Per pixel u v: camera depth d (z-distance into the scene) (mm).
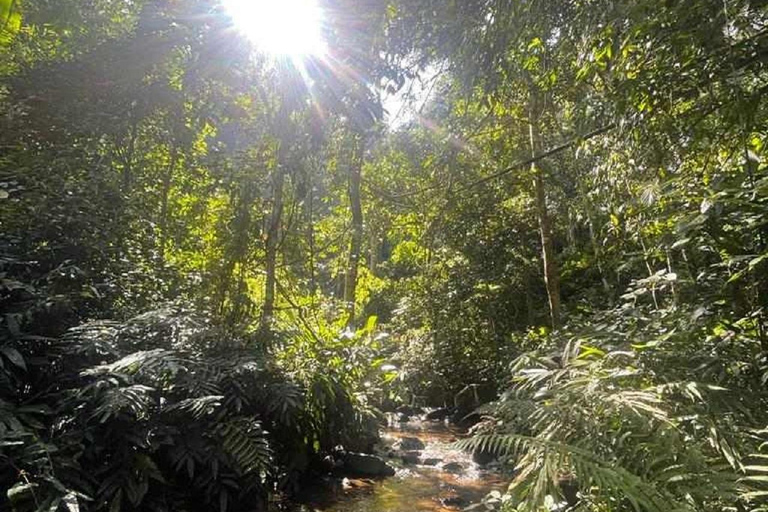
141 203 4180
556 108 4113
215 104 4996
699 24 1733
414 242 7605
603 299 5762
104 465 2510
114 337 2896
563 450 1791
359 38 3580
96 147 4297
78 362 2777
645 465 1818
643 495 1605
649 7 1769
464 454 4684
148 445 2549
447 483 3840
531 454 1979
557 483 1789
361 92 3994
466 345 6934
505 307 6949
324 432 3982
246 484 3002
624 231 3510
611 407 2002
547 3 2326
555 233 7047
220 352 3473
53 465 2201
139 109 4676
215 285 4523
